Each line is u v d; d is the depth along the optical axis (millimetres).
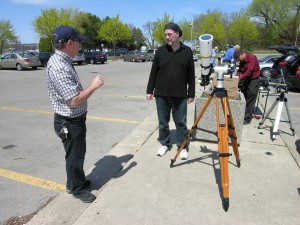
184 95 3875
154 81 4020
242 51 5641
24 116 6625
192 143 4602
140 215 2756
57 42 2482
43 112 7008
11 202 3078
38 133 5348
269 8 43781
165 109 4008
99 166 3789
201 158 4027
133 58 34000
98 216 2740
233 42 50969
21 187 3387
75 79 2592
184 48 3773
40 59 23656
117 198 3037
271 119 6148
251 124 5680
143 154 4164
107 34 45906
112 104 8016
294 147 4391
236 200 3008
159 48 3873
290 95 9930
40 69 21891
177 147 4191
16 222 2738
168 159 3986
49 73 2533
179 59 3748
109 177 3502
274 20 44469
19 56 20844
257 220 2693
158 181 3385
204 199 3020
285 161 3939
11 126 5816
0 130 5555
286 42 44469
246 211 2824
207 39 3260
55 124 2742
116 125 5879
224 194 2848
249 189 3225
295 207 2896
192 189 3209
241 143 4594
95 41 59281
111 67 24250
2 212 2898
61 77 2467
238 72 5918
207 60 3354
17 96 9422
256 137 4887
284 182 3385
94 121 6191
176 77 3779
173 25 3604
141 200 3002
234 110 4316
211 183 3338
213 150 4320
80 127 2748
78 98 2508
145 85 12047
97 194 3117
